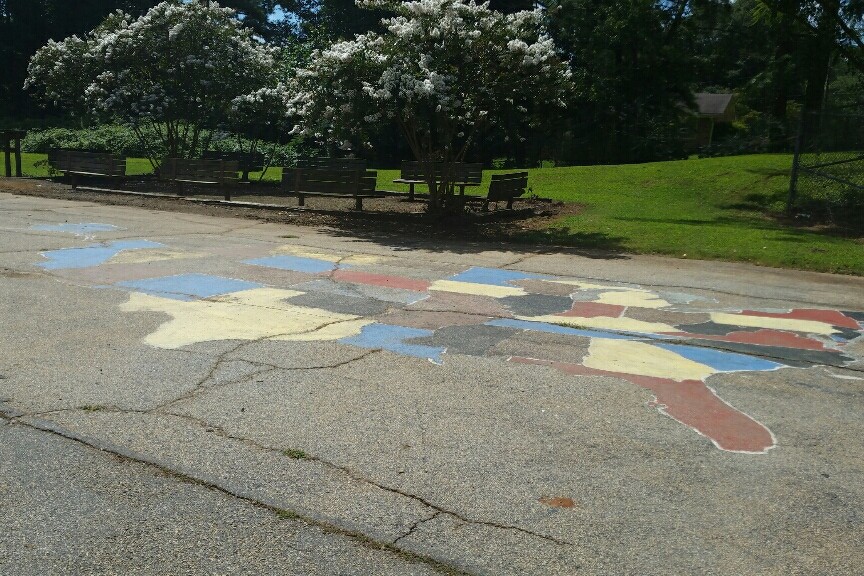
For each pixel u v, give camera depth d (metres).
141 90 21.52
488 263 11.07
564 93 15.62
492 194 15.43
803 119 17.19
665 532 3.76
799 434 5.02
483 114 15.22
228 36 21.05
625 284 9.84
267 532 3.66
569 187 21.97
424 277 9.88
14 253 10.38
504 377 5.92
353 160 19.20
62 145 31.70
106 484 4.06
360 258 11.16
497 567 3.43
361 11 43.47
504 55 14.10
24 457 4.33
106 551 3.48
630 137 35.47
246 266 10.17
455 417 5.09
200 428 4.78
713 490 4.20
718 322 7.96
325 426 4.88
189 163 18.19
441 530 3.71
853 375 6.30
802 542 3.71
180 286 8.78
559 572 3.41
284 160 29.36
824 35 20.06
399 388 5.60
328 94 14.30
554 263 11.21
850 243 13.45
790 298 9.28
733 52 33.91
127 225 13.67
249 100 20.67
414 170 19.27
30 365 5.84
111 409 5.04
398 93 13.66
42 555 3.44
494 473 4.32
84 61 21.12
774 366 6.48
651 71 35.34
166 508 3.84
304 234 13.45
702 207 18.19
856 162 17.16
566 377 5.98
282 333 6.94
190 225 14.05
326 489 4.07
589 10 35.75
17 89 54.41
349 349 6.51
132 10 55.25
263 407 5.15
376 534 3.66
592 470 4.39
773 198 18.48
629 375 6.08
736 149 32.97
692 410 5.38
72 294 8.18
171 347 6.41
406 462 4.41
